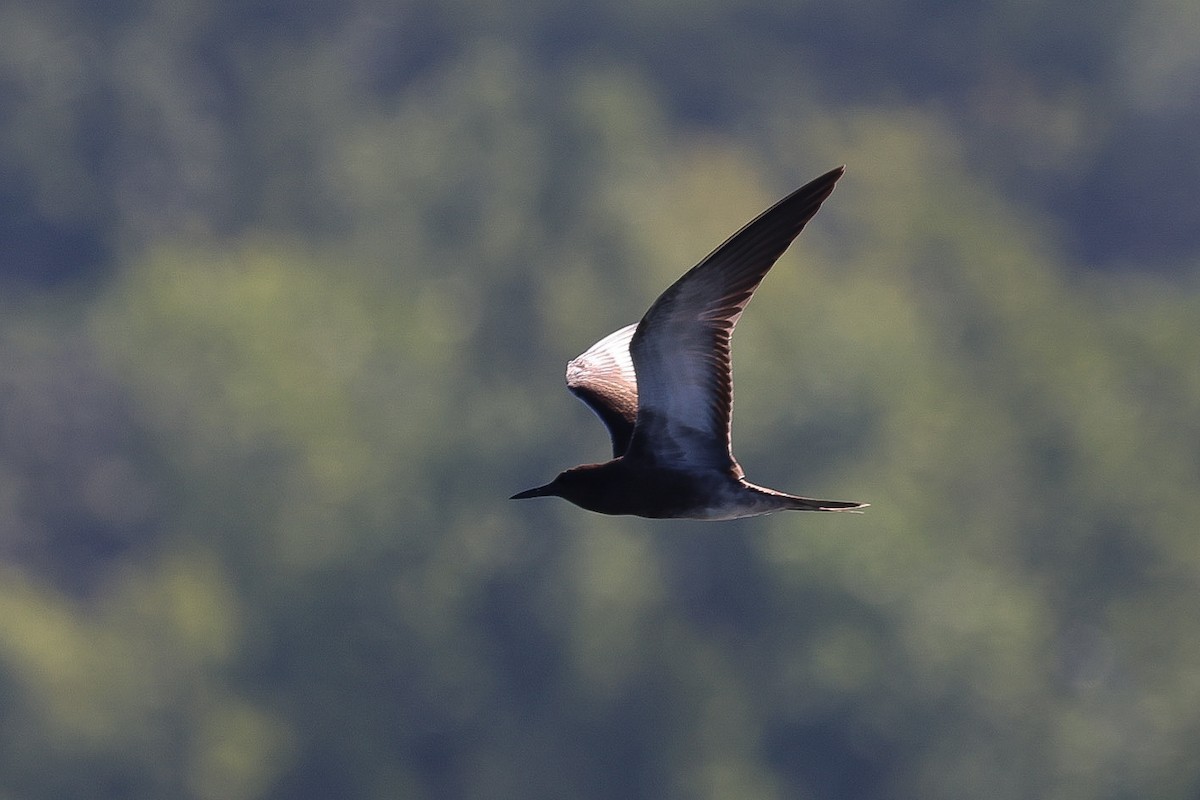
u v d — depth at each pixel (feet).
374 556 117.70
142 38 193.26
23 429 140.77
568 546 116.16
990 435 134.21
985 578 116.67
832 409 124.26
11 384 143.64
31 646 117.08
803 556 114.21
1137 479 129.90
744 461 123.75
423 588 116.98
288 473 124.47
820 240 180.14
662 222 141.90
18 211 181.78
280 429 125.90
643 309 135.23
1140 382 137.49
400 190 162.71
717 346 31.55
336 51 211.41
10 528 137.59
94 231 183.11
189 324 136.87
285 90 202.28
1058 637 124.26
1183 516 128.67
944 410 133.18
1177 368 136.87
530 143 146.72
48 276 181.06
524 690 114.93
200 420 131.34
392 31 214.69
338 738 114.83
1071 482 132.05
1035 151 221.66
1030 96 225.15
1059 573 129.39
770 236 31.14
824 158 200.75
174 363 136.36
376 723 115.14
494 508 119.85
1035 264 170.71
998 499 131.64
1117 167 221.46
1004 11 227.40
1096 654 123.13
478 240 144.05
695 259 139.03
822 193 30.94
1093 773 106.93
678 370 31.96
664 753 112.16
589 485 32.94
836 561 114.11
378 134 196.54
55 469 139.74
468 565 116.88
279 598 118.73
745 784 111.04
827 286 138.62
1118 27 225.35
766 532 115.75
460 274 142.72
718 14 216.95
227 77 205.67
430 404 127.24
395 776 114.21
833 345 126.31
